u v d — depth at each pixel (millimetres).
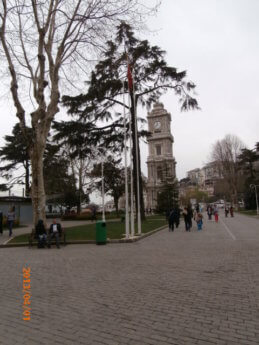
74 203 50844
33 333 4348
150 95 29547
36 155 17859
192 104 28031
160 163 103312
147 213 78250
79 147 28359
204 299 5820
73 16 17859
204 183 173250
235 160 76188
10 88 18125
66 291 6582
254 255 10938
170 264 9523
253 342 3945
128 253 12156
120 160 47812
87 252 12758
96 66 26984
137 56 28141
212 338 4074
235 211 75125
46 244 14922
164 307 5387
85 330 4414
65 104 26734
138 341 4008
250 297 5914
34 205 17672
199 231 22766
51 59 18656
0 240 17703
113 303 5676
